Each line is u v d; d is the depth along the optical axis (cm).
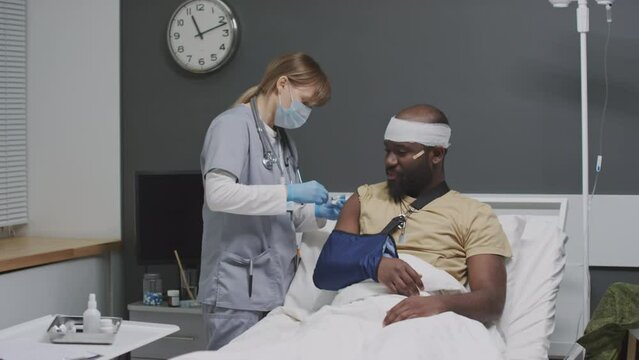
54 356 214
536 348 252
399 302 227
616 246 348
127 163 407
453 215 254
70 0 408
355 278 244
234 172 250
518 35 357
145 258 376
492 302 237
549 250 275
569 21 352
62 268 370
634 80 346
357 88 376
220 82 392
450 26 364
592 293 353
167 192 374
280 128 273
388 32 371
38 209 419
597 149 350
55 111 413
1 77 404
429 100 368
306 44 381
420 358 195
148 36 401
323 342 205
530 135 357
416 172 255
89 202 411
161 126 402
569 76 352
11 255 341
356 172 377
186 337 364
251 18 387
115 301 402
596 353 299
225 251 260
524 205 345
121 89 406
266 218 261
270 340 232
